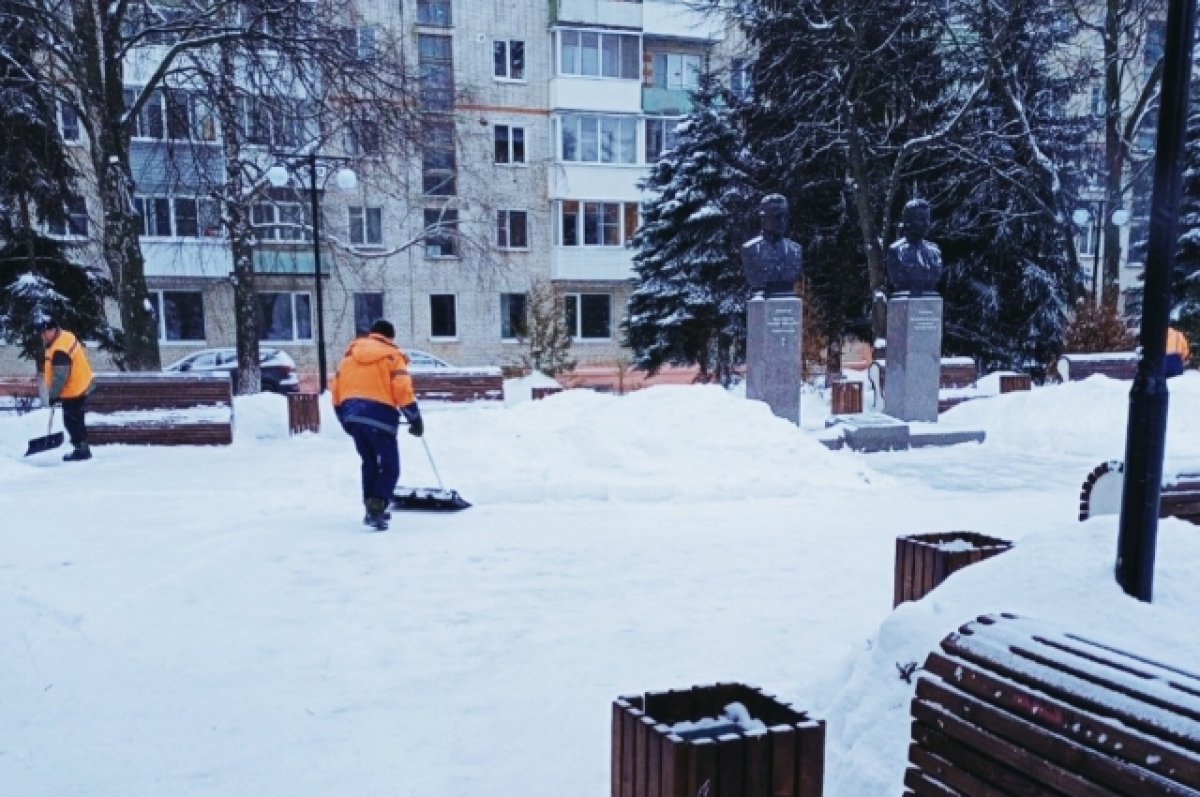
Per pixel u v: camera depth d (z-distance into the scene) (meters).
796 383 13.55
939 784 2.13
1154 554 2.53
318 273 16.00
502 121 33.03
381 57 16.36
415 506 8.02
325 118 16.23
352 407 7.14
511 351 33.75
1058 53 25.38
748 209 23.66
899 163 20.05
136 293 16.50
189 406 13.22
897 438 13.05
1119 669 1.89
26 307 19.30
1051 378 20.59
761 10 21.59
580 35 33.03
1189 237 23.58
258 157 21.00
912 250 14.84
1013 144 21.81
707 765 2.12
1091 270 31.94
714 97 25.72
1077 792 1.74
